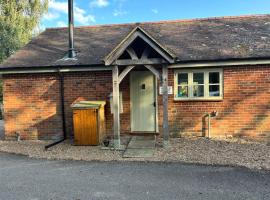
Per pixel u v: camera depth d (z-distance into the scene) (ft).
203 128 34.73
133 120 36.35
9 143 35.83
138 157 27.17
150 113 36.04
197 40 38.19
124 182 20.65
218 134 34.50
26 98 37.50
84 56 37.65
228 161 24.91
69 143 34.45
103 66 35.35
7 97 37.73
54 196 18.31
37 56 39.40
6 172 23.77
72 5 38.37
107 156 27.96
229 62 32.83
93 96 36.50
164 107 30.50
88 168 24.36
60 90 36.91
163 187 19.47
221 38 38.04
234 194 17.94
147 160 26.07
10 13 73.67
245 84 33.71
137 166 24.56
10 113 37.86
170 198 17.57
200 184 19.86
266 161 24.68
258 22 42.06
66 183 20.72
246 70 33.60
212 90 34.55
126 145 31.76
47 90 37.17
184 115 34.99
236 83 33.86
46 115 37.29
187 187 19.35
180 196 17.85
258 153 27.22
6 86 37.65
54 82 37.01
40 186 20.20
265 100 33.47
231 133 34.27
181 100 34.86
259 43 35.35
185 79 34.99
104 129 35.58
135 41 30.27
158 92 35.65
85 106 32.65
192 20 45.57
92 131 32.73
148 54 30.25
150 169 23.59
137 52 31.71
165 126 30.45
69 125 37.01
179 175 21.90
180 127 35.12
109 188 19.52
